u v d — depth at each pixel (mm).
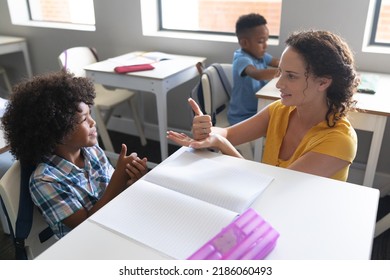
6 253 1809
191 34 2816
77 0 3213
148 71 2299
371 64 2180
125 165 1187
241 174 942
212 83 2160
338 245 706
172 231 736
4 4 3326
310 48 1021
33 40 3332
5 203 985
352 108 1227
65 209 1042
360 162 2361
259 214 790
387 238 1902
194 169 963
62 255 683
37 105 1023
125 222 762
